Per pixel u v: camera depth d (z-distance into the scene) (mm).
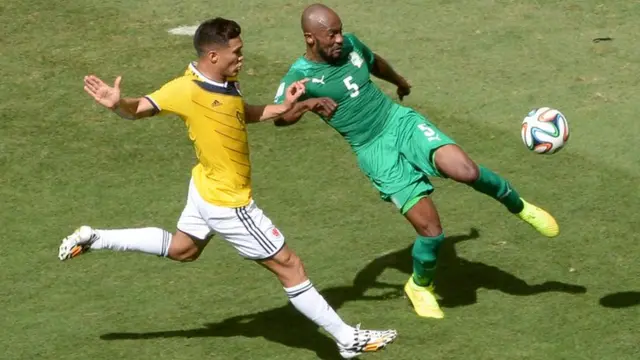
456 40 40031
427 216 23500
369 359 22594
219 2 43688
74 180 30953
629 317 23906
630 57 38500
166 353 22891
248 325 23953
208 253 26938
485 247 27172
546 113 24391
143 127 33875
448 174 23406
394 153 23953
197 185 21812
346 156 32062
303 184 30578
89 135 33406
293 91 21953
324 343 23250
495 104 35250
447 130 33656
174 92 20953
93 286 25562
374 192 30109
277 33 40812
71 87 36500
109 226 28578
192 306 24719
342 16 42344
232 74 21109
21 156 32156
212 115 21031
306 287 21531
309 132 33438
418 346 23062
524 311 24312
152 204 29703
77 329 23797
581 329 23547
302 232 28109
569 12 42250
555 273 25875
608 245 27062
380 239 27703
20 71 37594
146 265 26438
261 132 33438
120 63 38406
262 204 29547
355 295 25203
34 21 41656
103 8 42906
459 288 25406
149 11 42750
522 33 40531
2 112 34750
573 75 37250
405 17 42156
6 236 27953
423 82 36906
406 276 25969
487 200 29438
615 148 32312
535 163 31531
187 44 39906
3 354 22891
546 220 24719
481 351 22828
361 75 24016
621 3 43031
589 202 29234
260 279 25844
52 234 28078
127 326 23891
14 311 24562
